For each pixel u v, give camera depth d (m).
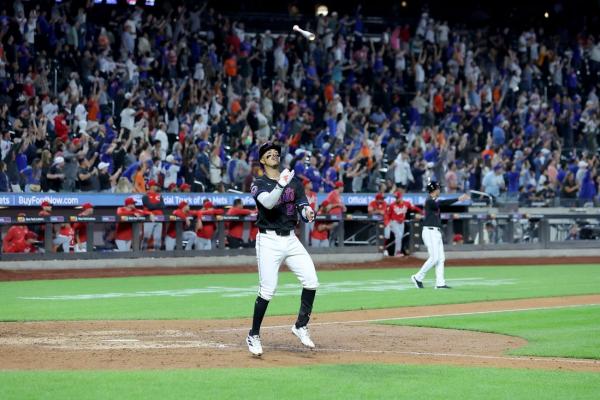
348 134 44.53
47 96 38.22
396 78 49.78
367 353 15.16
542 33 56.69
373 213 39.91
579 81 55.53
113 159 37.16
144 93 41.00
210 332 17.84
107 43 41.78
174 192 37.19
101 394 11.07
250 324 19.33
